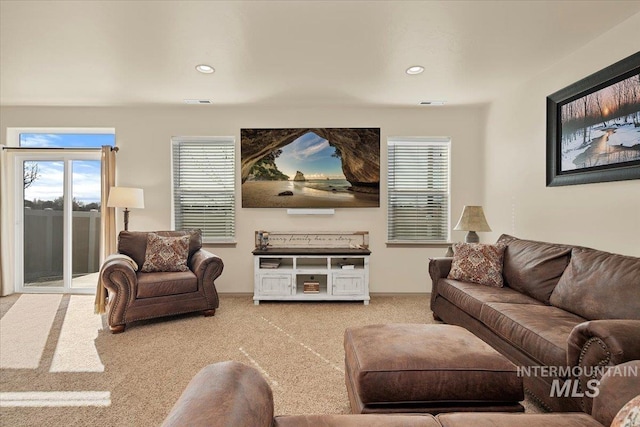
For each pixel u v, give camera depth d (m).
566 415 1.11
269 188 4.34
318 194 4.34
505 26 2.38
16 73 3.16
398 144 4.41
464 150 4.38
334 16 2.25
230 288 4.35
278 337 2.90
